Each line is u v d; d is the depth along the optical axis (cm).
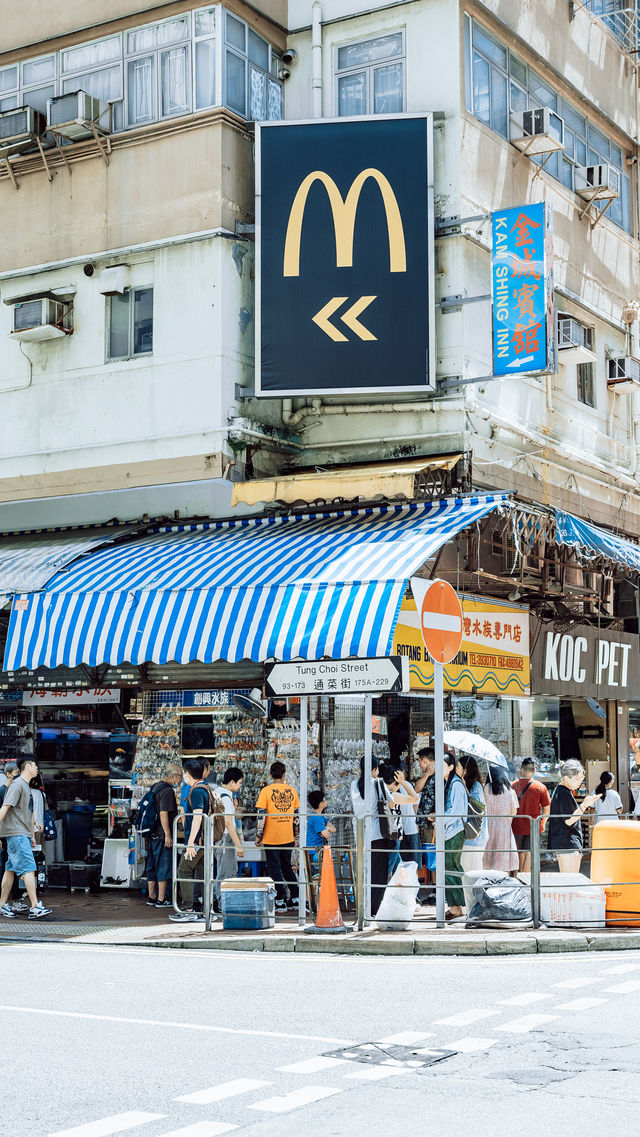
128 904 1510
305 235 1652
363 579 1393
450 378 1662
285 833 1414
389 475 1480
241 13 1731
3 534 1909
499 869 1396
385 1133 536
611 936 1150
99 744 1770
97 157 1773
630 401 2192
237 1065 659
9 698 1816
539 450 1850
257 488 1561
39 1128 543
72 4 1817
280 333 1645
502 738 1795
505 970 998
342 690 1229
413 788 1466
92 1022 772
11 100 1869
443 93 1714
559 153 1981
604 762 2111
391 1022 770
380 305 1634
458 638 1283
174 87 1725
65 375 1784
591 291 2061
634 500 2189
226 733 1631
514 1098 591
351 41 1792
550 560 1764
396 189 1648
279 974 982
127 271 1747
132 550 1669
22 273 1825
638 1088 607
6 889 1413
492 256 1611
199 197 1684
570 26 2042
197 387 1664
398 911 1232
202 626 1457
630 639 2136
